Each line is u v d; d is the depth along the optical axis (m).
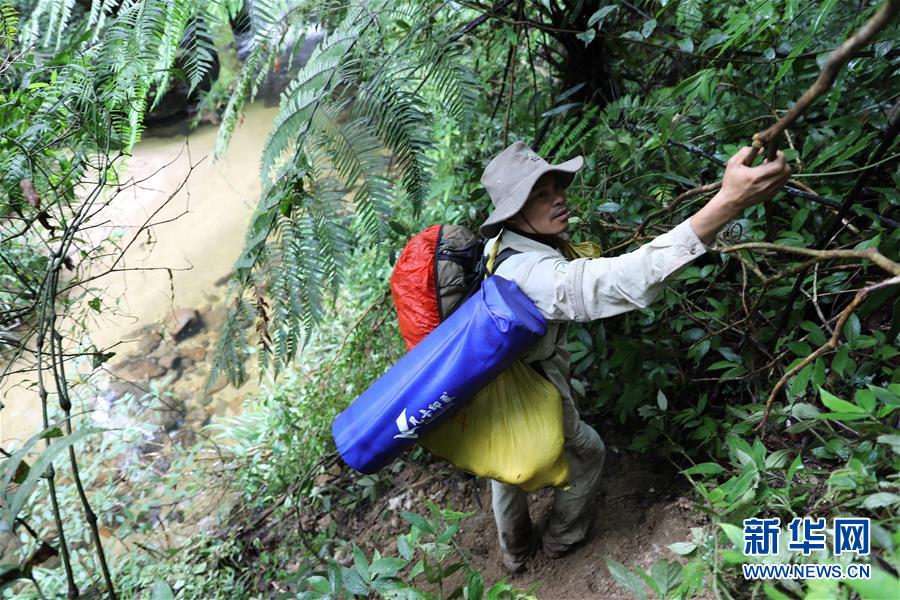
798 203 2.29
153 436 4.51
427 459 3.41
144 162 7.13
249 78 2.39
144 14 2.17
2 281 2.72
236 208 6.34
